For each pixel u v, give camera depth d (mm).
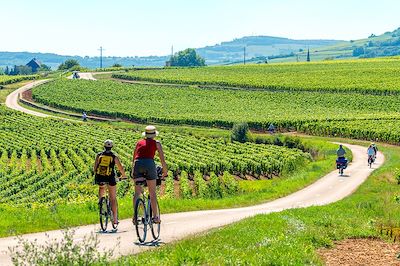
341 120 104188
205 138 93000
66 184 50375
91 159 65188
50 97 153375
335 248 16594
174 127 111188
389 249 16734
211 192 46781
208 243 14891
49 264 10828
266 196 35219
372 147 56625
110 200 17797
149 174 15312
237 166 62719
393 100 135500
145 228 15688
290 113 123438
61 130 102875
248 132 89938
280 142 86000
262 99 149875
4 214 20766
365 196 33094
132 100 153500
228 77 185875
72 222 19469
